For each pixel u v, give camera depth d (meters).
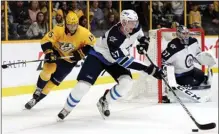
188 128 7.73
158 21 17.09
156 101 10.70
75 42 9.32
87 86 8.10
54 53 9.57
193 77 10.88
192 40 10.73
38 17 13.90
